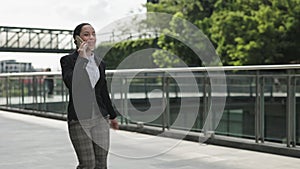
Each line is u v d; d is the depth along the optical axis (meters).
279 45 17.36
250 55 17.52
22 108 11.52
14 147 6.03
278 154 5.34
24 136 7.07
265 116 6.25
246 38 17.78
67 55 3.08
